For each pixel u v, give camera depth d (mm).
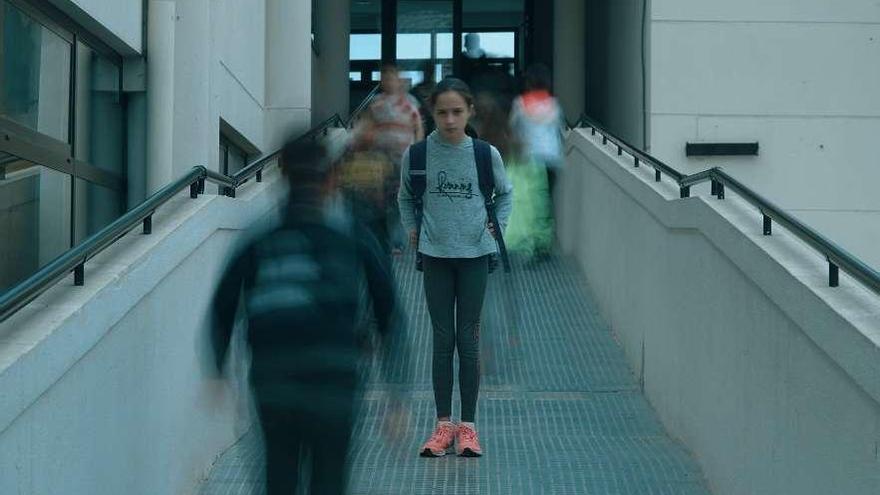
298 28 15719
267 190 10273
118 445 6277
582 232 15414
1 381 4664
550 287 14773
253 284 6273
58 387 5395
